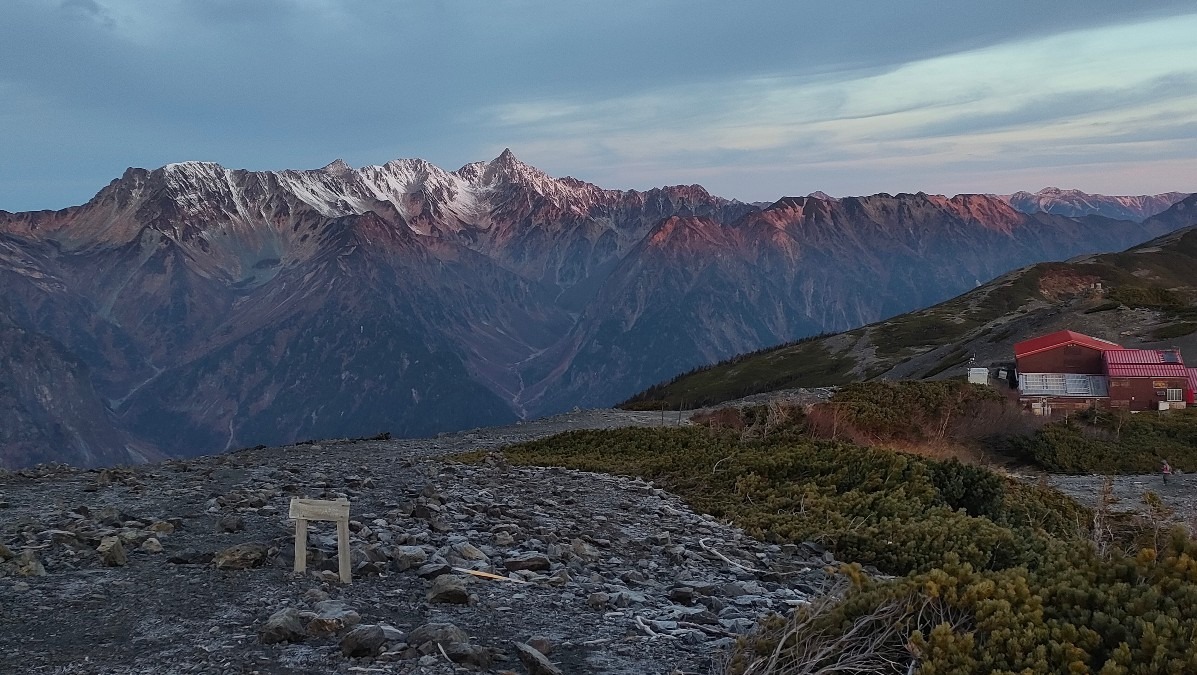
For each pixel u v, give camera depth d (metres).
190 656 8.08
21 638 8.55
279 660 8.01
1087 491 36.19
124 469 24.38
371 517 15.50
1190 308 103.69
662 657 8.84
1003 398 56.81
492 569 12.19
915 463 21.05
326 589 10.46
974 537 15.32
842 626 7.84
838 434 43.31
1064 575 8.04
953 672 6.86
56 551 11.95
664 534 16.55
